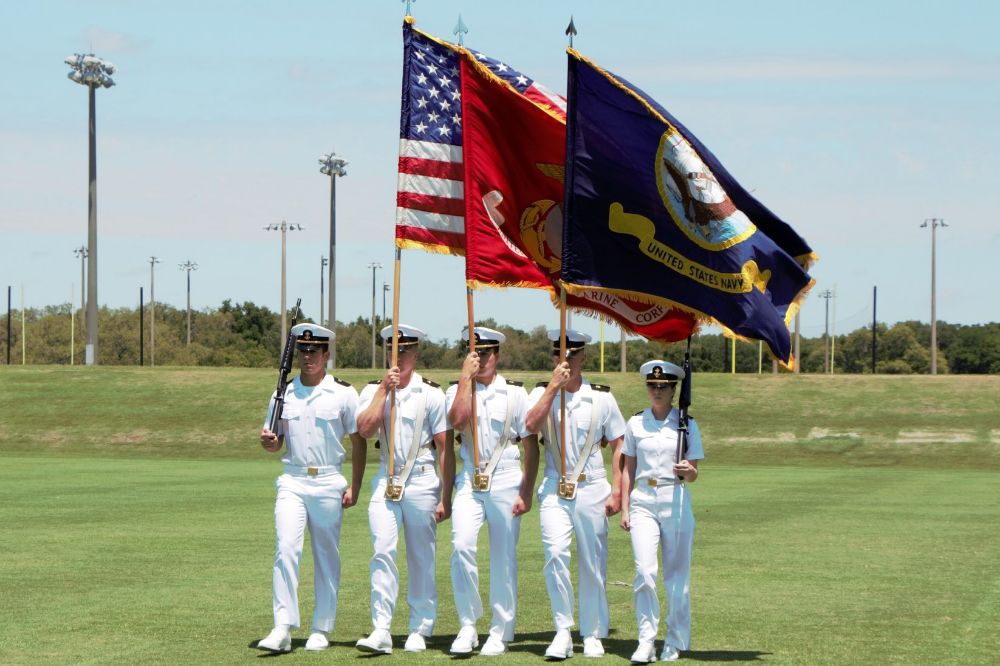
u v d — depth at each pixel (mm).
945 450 43375
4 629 11273
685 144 10852
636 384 54031
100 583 13992
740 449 44406
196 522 20438
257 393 51094
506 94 11297
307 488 10656
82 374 54156
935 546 17984
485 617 12758
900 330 129625
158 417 47875
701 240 10766
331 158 82562
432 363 110438
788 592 13773
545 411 10461
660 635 11547
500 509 10680
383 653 10320
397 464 10711
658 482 10367
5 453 43062
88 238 63969
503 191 11344
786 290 11125
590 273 10773
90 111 64562
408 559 10852
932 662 10070
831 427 46406
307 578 14789
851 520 21844
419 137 11414
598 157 10820
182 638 10875
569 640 10312
